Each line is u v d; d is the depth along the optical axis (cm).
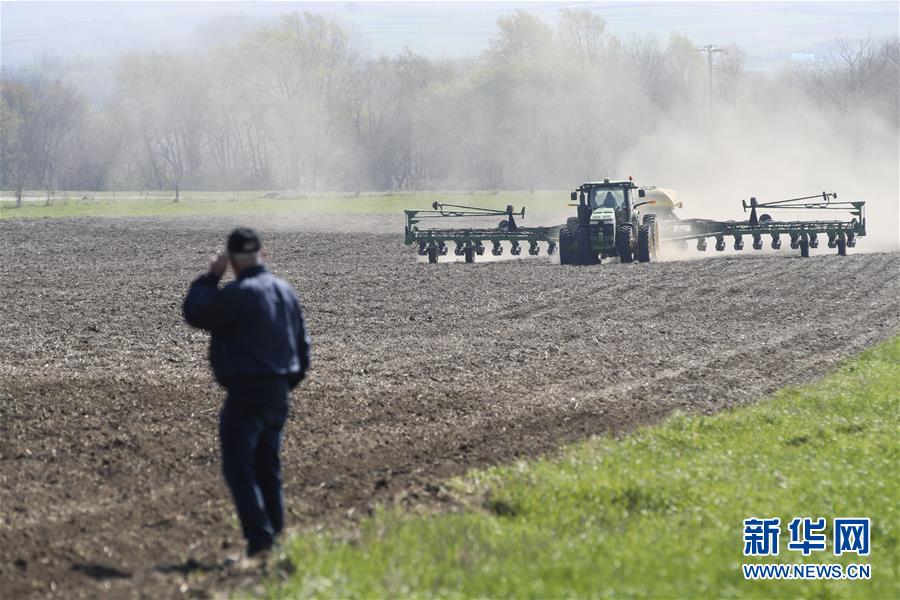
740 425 4550
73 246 15338
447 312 8588
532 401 5116
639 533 3016
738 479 3616
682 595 2536
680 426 4519
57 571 2675
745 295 9638
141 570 2711
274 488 2877
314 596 2384
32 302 9206
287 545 2747
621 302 9188
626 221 12650
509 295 9675
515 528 2973
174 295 9706
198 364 6069
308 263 13025
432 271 11950
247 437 2781
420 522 2983
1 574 2636
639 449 4062
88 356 6381
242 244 2839
